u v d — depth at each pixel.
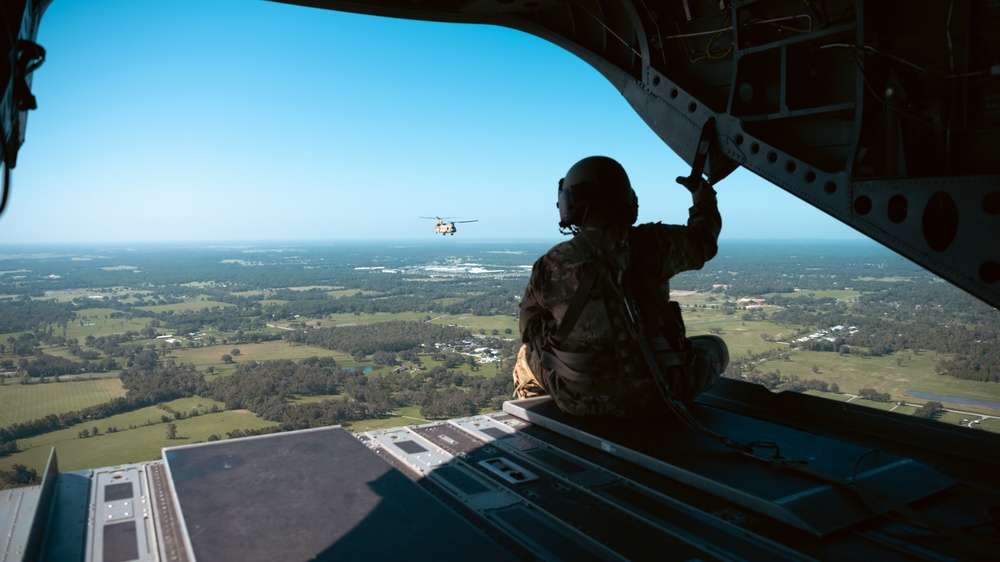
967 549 1.91
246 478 2.43
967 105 3.19
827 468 2.43
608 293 3.01
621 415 3.16
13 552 1.74
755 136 4.04
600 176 3.14
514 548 1.94
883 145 3.42
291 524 2.00
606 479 2.54
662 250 3.11
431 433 3.25
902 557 1.86
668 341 3.05
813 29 3.73
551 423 3.21
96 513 2.18
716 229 3.59
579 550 1.93
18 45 2.03
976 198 3.02
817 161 3.88
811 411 3.41
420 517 2.07
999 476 2.57
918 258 3.27
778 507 2.10
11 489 2.43
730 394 3.80
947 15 3.25
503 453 2.89
